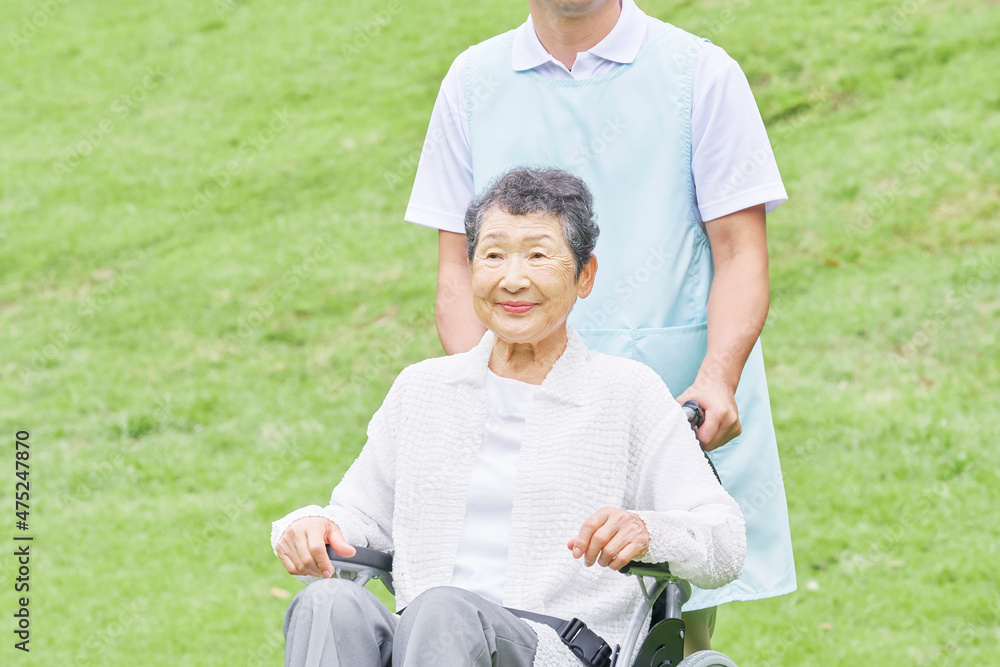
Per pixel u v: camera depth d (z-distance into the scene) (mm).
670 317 7723
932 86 27406
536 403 6527
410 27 36781
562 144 7805
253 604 15031
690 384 7785
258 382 22672
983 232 22484
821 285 22078
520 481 6363
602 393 6488
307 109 33531
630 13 7773
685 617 8094
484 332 8086
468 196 8242
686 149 7664
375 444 6781
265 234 28109
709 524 6008
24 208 31062
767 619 13430
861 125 26719
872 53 29141
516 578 6250
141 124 34500
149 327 25281
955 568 14156
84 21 41156
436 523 6461
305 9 39188
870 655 12422
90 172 32219
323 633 5656
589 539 5730
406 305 24328
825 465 17125
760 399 7992
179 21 40062
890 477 16578
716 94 7590
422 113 32156
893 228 23141
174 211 29938
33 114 35969
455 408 6641
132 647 13945
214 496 18875
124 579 16109
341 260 26328
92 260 28375
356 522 6582
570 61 7785
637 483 6477
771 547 7938
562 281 6465
